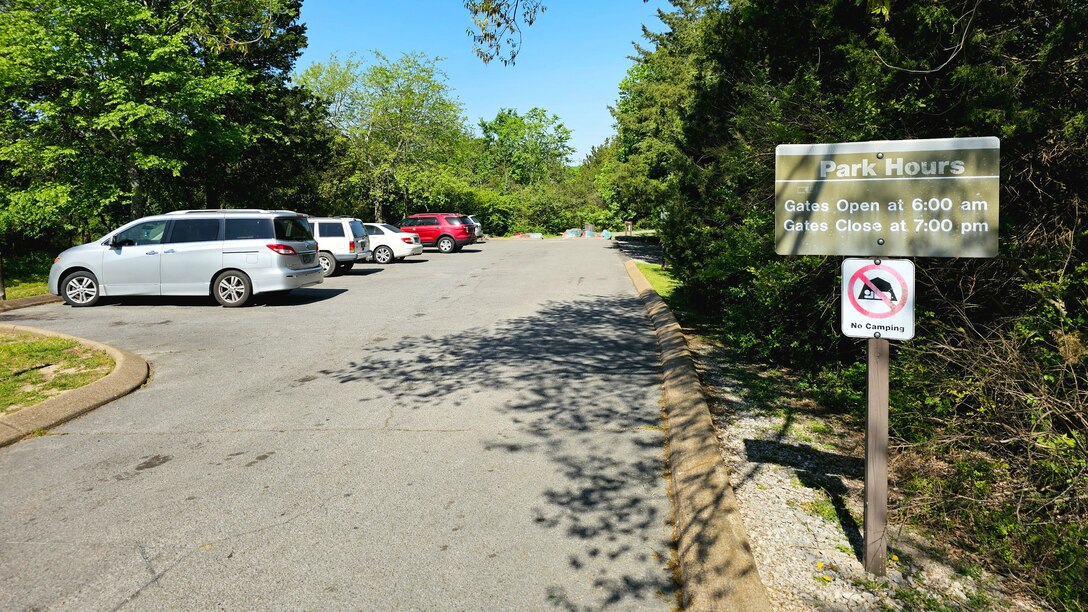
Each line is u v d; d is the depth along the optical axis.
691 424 5.10
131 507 4.08
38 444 5.25
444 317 11.34
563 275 18.52
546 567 3.35
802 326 6.53
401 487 4.33
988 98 4.18
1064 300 3.93
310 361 8.09
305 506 4.07
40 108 18.33
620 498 4.13
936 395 3.86
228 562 3.42
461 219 29.38
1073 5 4.25
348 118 42.84
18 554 3.53
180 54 19.53
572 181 60.84
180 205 24.38
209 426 5.64
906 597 2.97
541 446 5.07
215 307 12.64
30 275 19.95
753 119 6.32
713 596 2.91
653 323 10.42
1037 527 3.12
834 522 3.69
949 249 2.99
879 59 4.77
